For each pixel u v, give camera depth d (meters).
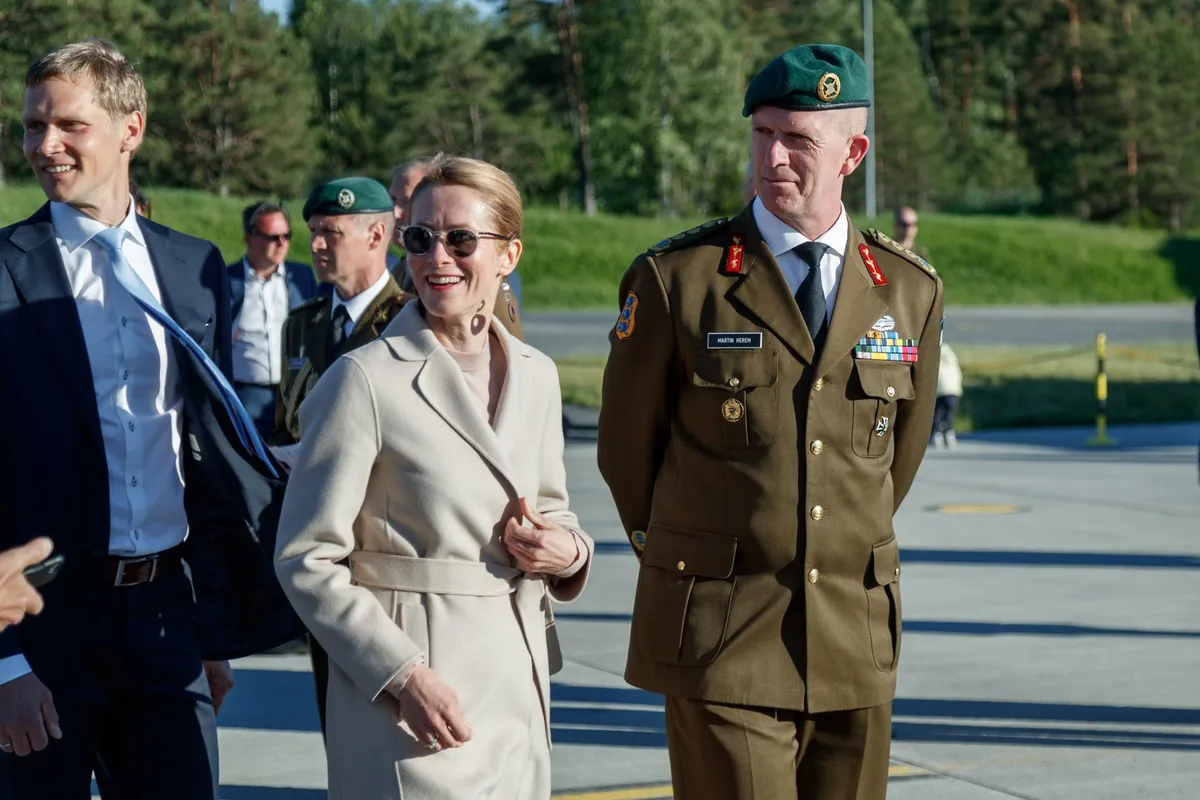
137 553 3.74
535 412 3.52
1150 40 108.56
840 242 3.85
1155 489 14.80
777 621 3.69
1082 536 11.95
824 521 3.69
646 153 92.38
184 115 74.50
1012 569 10.54
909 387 3.82
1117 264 72.06
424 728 3.17
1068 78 111.38
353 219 5.29
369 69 95.88
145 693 3.74
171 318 3.80
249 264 9.42
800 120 3.71
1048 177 110.38
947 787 5.93
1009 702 7.16
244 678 7.67
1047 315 54.50
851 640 3.72
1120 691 7.35
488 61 92.69
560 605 9.38
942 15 126.31
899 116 107.62
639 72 91.19
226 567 3.98
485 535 3.34
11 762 3.54
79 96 3.66
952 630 8.66
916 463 4.01
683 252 3.83
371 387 3.30
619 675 7.68
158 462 3.81
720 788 3.67
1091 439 19.89
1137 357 28.17
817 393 3.69
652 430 3.89
